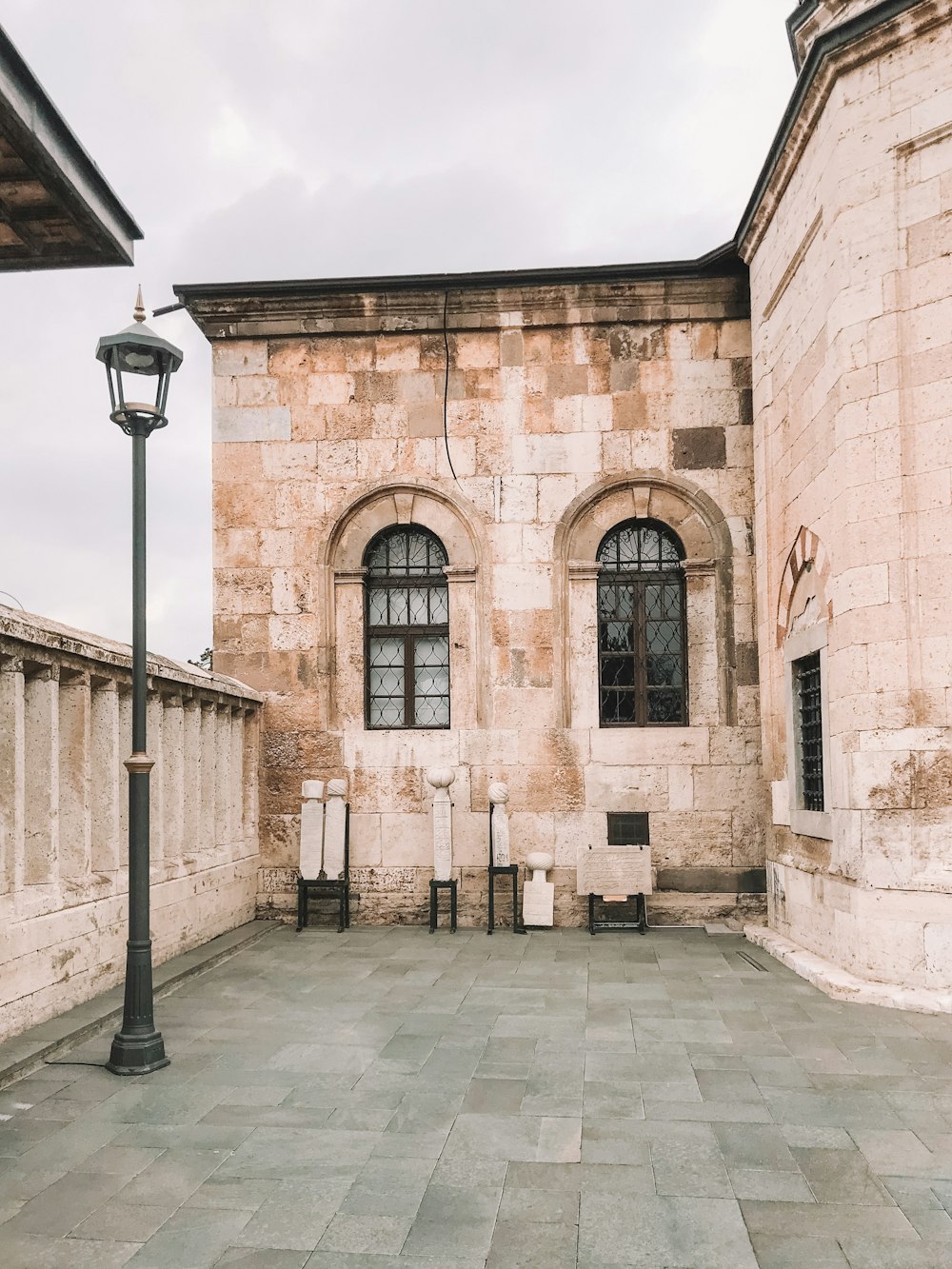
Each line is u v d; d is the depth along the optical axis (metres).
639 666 10.99
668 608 11.08
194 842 9.27
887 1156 4.33
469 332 11.26
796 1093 5.16
